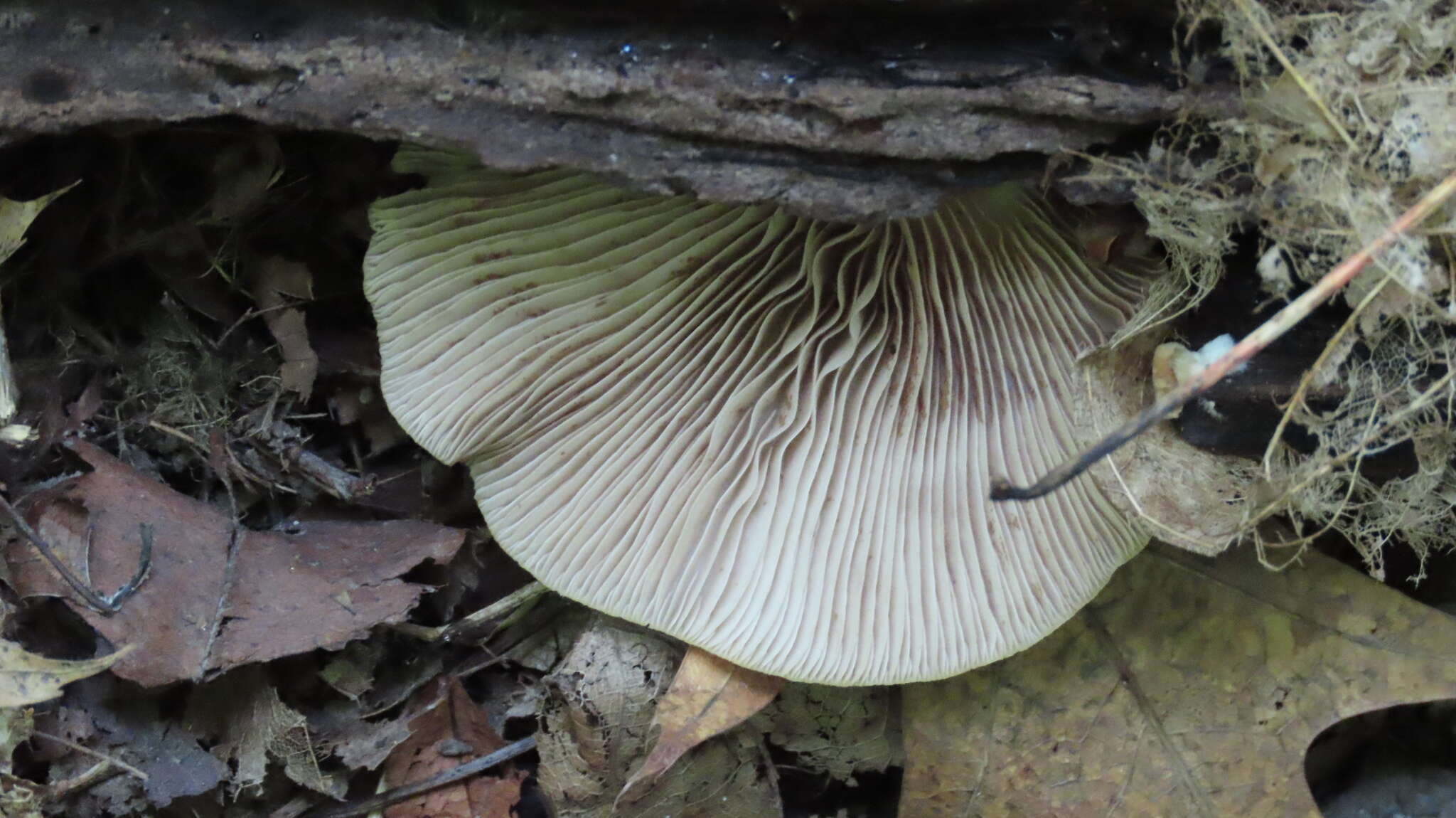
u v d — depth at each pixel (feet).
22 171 0.86
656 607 0.86
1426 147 0.76
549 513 0.89
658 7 0.77
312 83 0.79
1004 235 0.84
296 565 0.88
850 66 0.78
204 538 0.87
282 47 0.78
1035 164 0.79
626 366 0.87
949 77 0.77
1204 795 0.90
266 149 0.89
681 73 0.78
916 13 0.77
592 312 0.87
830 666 0.86
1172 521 0.84
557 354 0.87
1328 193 0.77
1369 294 0.78
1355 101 0.76
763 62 0.78
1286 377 0.81
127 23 0.79
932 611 0.86
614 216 0.85
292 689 0.90
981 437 0.86
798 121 0.78
